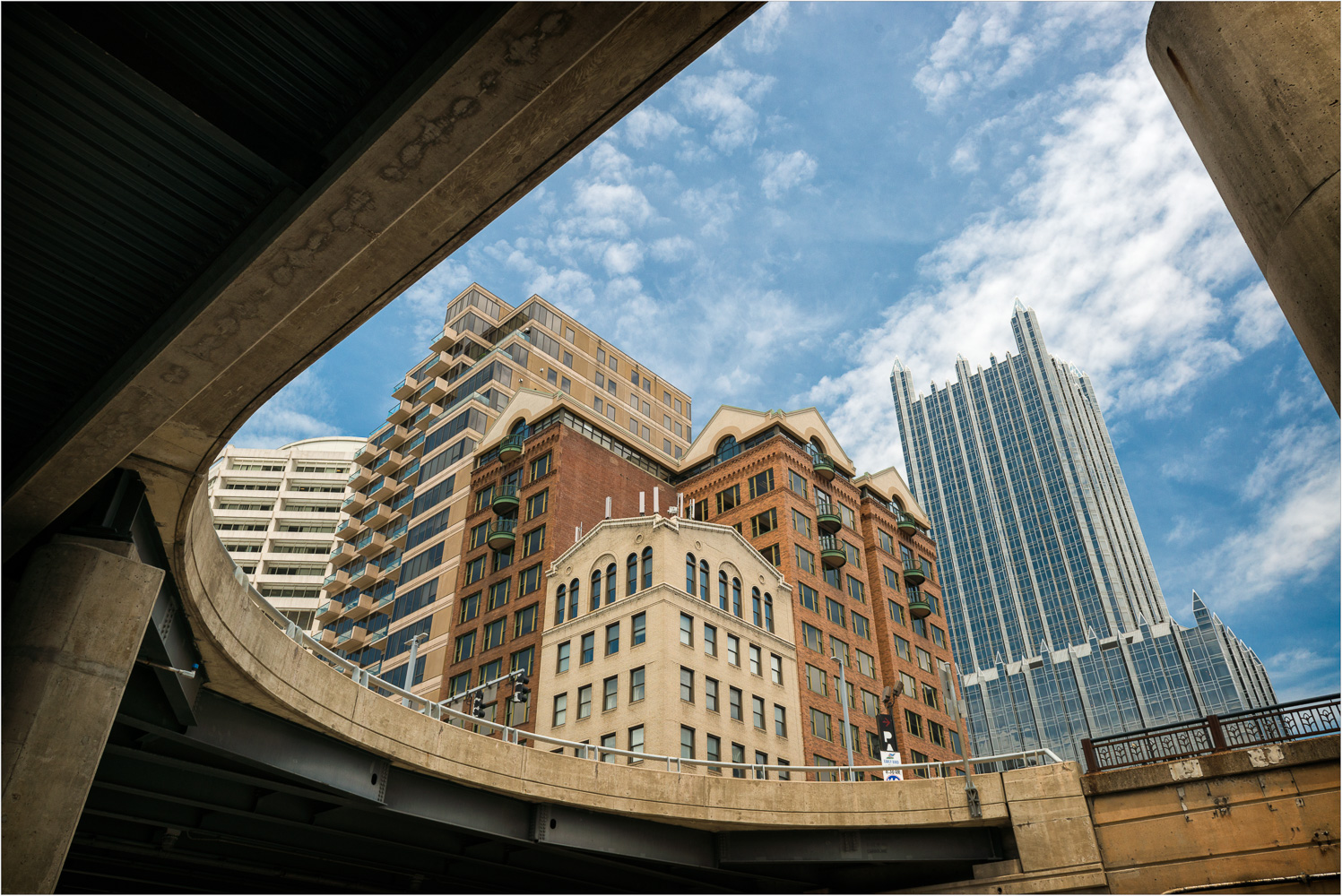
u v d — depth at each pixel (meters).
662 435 103.25
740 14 7.36
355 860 25.05
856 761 55.47
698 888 29.66
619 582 50.91
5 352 12.13
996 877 26.39
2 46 8.31
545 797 24.09
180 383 11.61
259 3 7.87
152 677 16.45
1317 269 4.65
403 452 97.81
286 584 130.12
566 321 98.88
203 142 9.21
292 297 10.26
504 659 57.12
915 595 71.81
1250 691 175.25
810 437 69.75
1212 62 5.38
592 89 7.93
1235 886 22.95
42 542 13.86
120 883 26.48
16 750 11.09
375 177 8.69
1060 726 190.62
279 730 18.86
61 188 9.93
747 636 51.75
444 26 7.93
